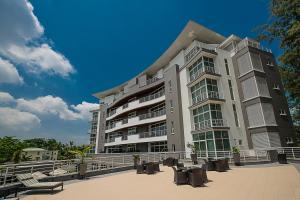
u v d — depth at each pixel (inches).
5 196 326.3
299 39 372.8
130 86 1649.9
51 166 596.7
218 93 860.0
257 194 277.4
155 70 1542.8
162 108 1157.7
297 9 363.9
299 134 1013.2
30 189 355.6
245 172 473.4
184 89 1002.1
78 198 299.9
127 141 1284.4
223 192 299.4
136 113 1350.9
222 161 516.7
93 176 522.0
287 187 305.1
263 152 735.1
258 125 786.8
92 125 2023.9
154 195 302.4
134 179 452.4
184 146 922.7
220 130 775.7
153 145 1163.9
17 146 1395.2
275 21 413.1
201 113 858.8
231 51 995.9
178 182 371.2
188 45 1231.5
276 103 836.6
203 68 877.8
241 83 892.6
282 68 527.2
